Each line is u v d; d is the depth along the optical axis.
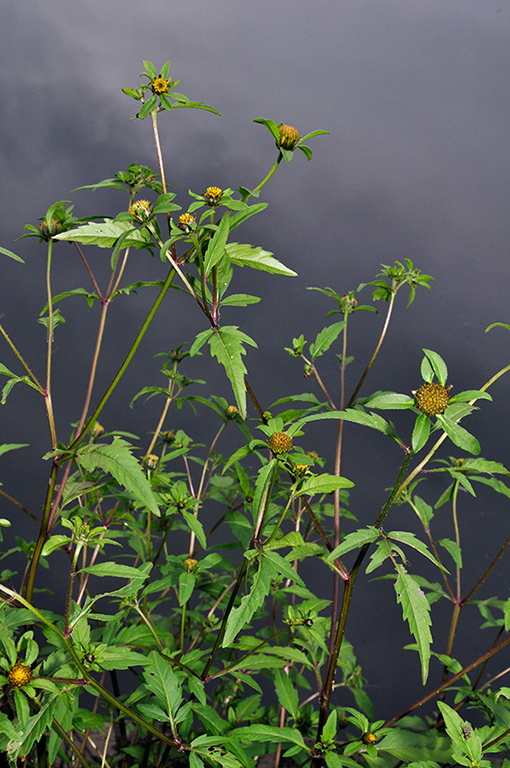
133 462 1.60
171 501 2.16
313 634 1.95
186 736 1.64
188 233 1.57
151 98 1.73
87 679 1.40
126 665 1.56
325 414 1.50
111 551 3.73
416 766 1.62
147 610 2.27
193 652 2.02
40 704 1.43
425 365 1.40
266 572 1.48
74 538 1.49
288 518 2.34
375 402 1.39
